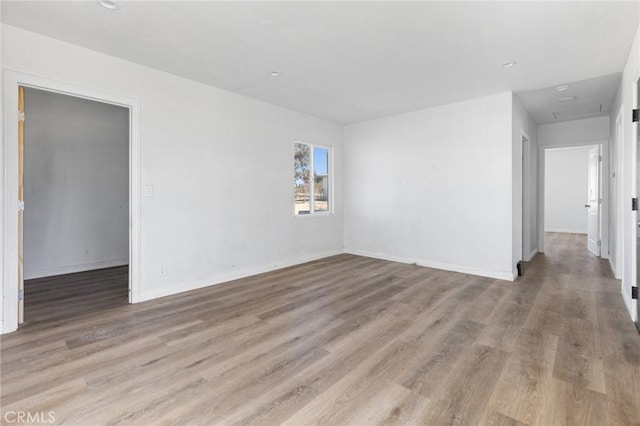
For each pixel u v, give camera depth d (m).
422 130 5.14
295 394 1.83
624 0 2.25
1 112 2.60
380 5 2.32
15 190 2.70
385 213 5.69
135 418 1.63
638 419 1.59
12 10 2.40
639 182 2.71
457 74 3.63
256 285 4.09
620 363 2.13
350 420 1.61
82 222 5.04
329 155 6.08
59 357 2.24
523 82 3.89
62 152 4.84
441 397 1.79
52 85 2.85
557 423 1.57
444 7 2.34
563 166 9.26
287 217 5.17
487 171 4.45
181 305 3.34
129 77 3.33
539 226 6.27
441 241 4.97
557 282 4.16
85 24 2.61
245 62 3.33
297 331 2.69
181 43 2.93
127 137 5.54
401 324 2.83
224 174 4.24
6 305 2.65
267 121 4.79
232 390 1.87
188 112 3.83
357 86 4.04
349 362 2.18
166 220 3.65
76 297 3.62
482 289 3.87
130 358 2.23
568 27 2.62
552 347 2.37
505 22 2.54
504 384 1.91
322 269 4.96
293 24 2.59
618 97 4.04
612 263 4.88
